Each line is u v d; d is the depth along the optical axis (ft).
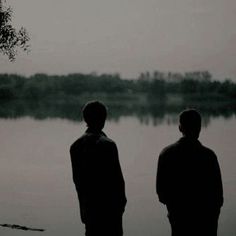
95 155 13.48
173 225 13.25
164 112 222.89
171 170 12.98
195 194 12.84
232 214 26.21
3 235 21.30
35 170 46.50
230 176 42.29
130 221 25.08
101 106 13.97
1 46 25.63
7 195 32.91
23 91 318.65
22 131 102.06
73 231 22.63
